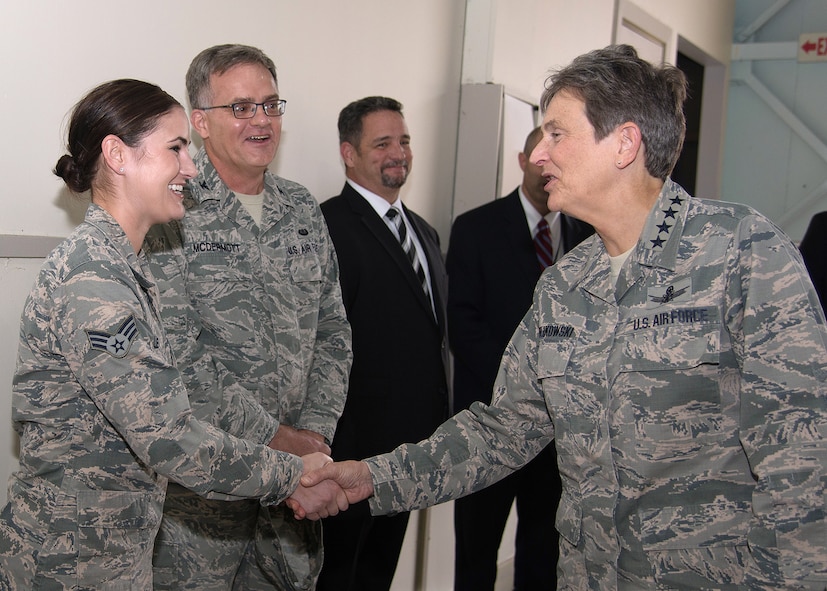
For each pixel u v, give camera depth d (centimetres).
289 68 241
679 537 120
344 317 212
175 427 130
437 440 154
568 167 129
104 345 123
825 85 598
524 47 352
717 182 618
